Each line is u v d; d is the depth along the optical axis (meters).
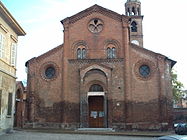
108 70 34.88
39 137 22.94
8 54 26.08
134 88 34.78
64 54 36.19
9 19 25.17
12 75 26.88
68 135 26.27
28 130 31.36
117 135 27.81
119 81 34.91
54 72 36.38
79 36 37.16
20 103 43.94
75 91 35.31
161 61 34.75
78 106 34.81
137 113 34.06
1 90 23.91
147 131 32.97
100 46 36.62
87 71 35.19
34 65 36.53
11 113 26.55
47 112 35.25
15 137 22.05
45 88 35.97
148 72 35.19
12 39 27.36
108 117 33.88
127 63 35.12
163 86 33.97
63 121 34.19
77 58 36.56
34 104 35.50
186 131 27.86
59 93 35.47
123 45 36.06
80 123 33.91
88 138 23.48
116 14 37.16
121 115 33.94
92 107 35.59
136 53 35.78
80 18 37.66
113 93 34.66
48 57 36.84
